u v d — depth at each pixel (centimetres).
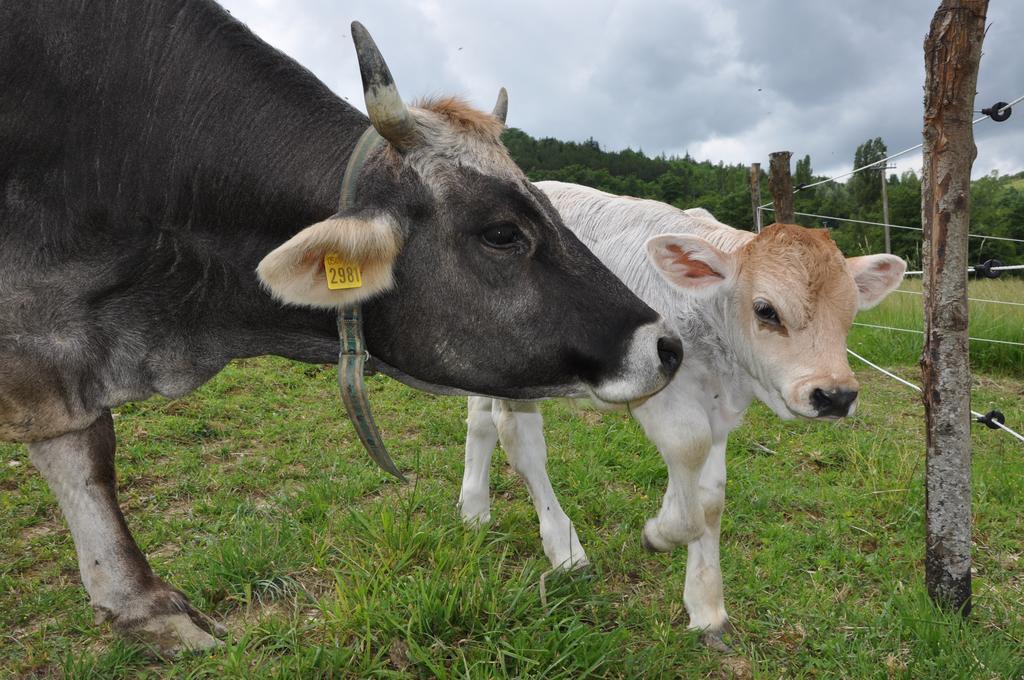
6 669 138
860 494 212
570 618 144
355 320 137
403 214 132
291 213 141
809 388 132
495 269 134
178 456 227
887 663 142
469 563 152
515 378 139
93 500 145
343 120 145
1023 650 148
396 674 129
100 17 137
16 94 134
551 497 176
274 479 216
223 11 145
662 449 144
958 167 147
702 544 153
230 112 141
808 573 174
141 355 146
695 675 137
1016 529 195
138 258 141
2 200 135
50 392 139
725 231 157
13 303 136
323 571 163
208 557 165
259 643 140
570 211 172
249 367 322
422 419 266
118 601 142
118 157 138
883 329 410
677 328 150
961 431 153
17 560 170
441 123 135
